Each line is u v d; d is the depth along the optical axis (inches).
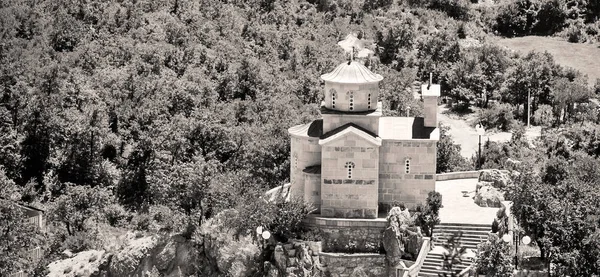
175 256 6309.1
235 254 6077.8
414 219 5880.9
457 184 6747.1
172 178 6796.3
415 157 6003.9
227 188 6628.9
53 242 7091.5
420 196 6033.5
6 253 6358.3
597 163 7691.9
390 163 6018.7
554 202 5807.1
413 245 5797.2
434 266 5689.0
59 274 6722.4
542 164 7790.4
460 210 6151.6
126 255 6476.4
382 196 6048.2
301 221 6008.9
